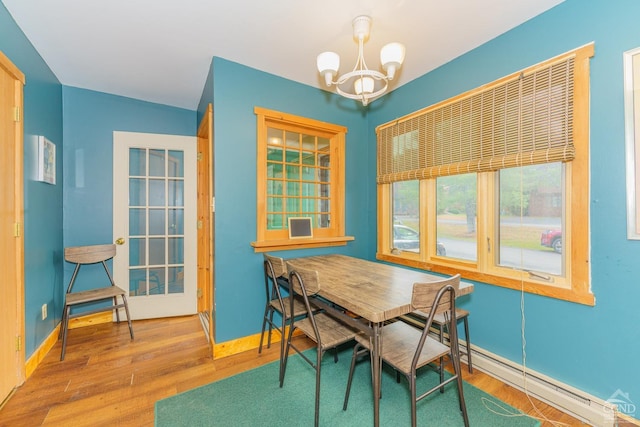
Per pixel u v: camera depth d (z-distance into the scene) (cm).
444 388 181
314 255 271
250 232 237
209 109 232
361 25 176
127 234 294
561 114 162
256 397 171
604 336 149
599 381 151
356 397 171
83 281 278
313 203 288
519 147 180
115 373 196
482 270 205
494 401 169
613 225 146
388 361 138
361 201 310
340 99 292
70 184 272
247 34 195
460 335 218
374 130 303
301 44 207
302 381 188
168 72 247
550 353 169
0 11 161
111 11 171
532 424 150
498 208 200
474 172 206
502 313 193
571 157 157
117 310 273
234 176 229
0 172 163
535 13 173
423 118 246
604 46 148
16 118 177
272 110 248
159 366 206
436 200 247
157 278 305
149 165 304
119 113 293
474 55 209
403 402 167
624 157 142
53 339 236
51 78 240
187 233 311
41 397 170
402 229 279
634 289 140
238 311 230
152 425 149
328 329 172
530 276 181
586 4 154
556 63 163
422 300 128
